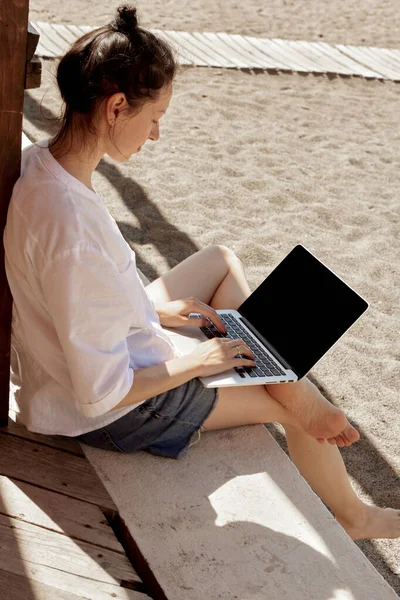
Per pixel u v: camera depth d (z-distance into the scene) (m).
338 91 7.12
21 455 2.01
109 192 4.75
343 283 2.17
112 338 1.70
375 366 3.53
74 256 1.60
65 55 1.65
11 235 1.67
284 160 5.54
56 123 1.76
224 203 4.83
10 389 2.28
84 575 1.72
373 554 2.66
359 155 5.79
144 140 1.72
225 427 2.22
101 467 2.03
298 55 7.80
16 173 1.70
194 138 5.70
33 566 1.71
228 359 2.00
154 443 2.07
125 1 8.78
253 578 1.82
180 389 1.99
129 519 1.91
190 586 1.77
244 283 2.47
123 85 1.59
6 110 1.64
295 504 2.04
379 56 8.09
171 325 2.25
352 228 4.71
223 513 1.98
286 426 2.28
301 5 9.77
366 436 3.14
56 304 1.63
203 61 7.24
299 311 2.24
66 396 1.92
